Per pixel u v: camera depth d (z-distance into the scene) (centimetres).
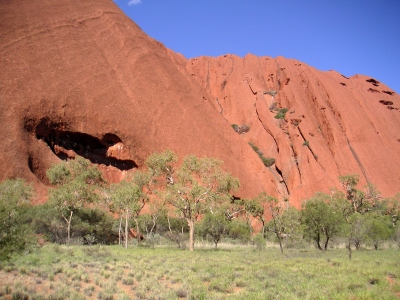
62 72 5738
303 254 2533
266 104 9400
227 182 3475
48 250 1961
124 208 3008
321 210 3034
